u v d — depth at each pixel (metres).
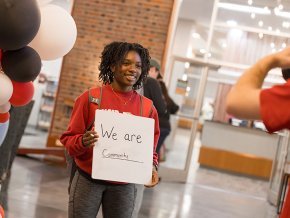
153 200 6.31
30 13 2.13
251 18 10.09
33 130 13.17
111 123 2.32
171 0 9.27
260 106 1.22
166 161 9.13
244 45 10.21
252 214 6.69
